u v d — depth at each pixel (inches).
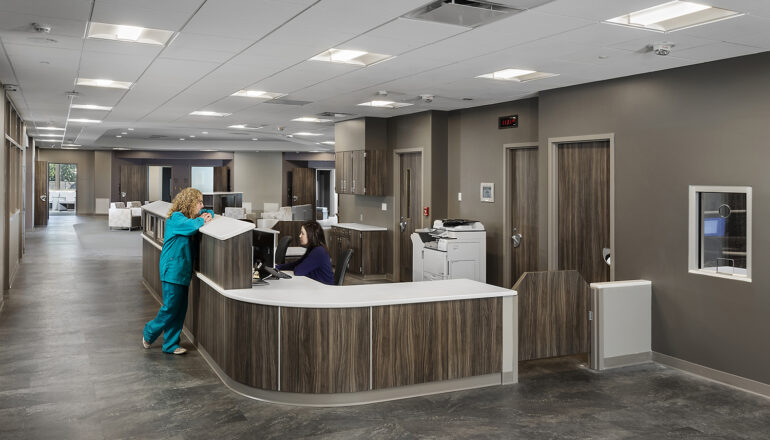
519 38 177.6
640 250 226.4
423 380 180.5
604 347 211.8
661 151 217.8
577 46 185.8
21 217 469.4
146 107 362.6
